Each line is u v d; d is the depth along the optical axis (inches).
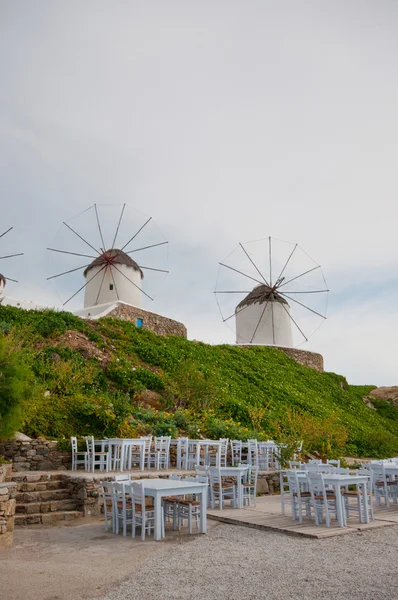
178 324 1504.7
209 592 219.6
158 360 1040.8
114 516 355.6
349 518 408.8
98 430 621.3
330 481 379.6
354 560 277.1
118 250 1828.2
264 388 1176.8
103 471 525.3
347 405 1381.6
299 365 1584.6
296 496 411.5
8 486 313.4
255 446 650.8
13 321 946.7
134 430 644.7
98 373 827.4
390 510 460.4
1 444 517.7
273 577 243.4
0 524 303.6
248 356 1434.5
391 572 252.2
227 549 304.3
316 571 254.1
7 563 269.4
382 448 1031.0
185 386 886.4
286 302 2086.6
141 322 1358.3
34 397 525.7
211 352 1316.4
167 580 237.9
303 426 859.4
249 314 2073.1
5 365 423.5
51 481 454.6
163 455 613.6
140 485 338.6
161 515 343.0
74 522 399.9
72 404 633.6
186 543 322.0
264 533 356.2
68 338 943.0
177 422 722.8
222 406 923.4
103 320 1174.3
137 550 301.3
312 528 361.7
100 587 226.7
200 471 501.0
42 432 571.5
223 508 467.2
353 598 210.8
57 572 251.3
